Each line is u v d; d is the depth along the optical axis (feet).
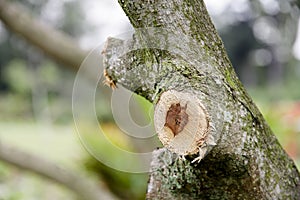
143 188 12.25
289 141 13.57
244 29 63.41
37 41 11.71
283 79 46.50
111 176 12.41
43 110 56.34
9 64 64.34
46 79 56.08
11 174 16.84
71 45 11.87
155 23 4.40
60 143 33.88
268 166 4.58
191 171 4.55
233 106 4.37
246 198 4.57
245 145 4.39
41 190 15.44
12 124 50.93
